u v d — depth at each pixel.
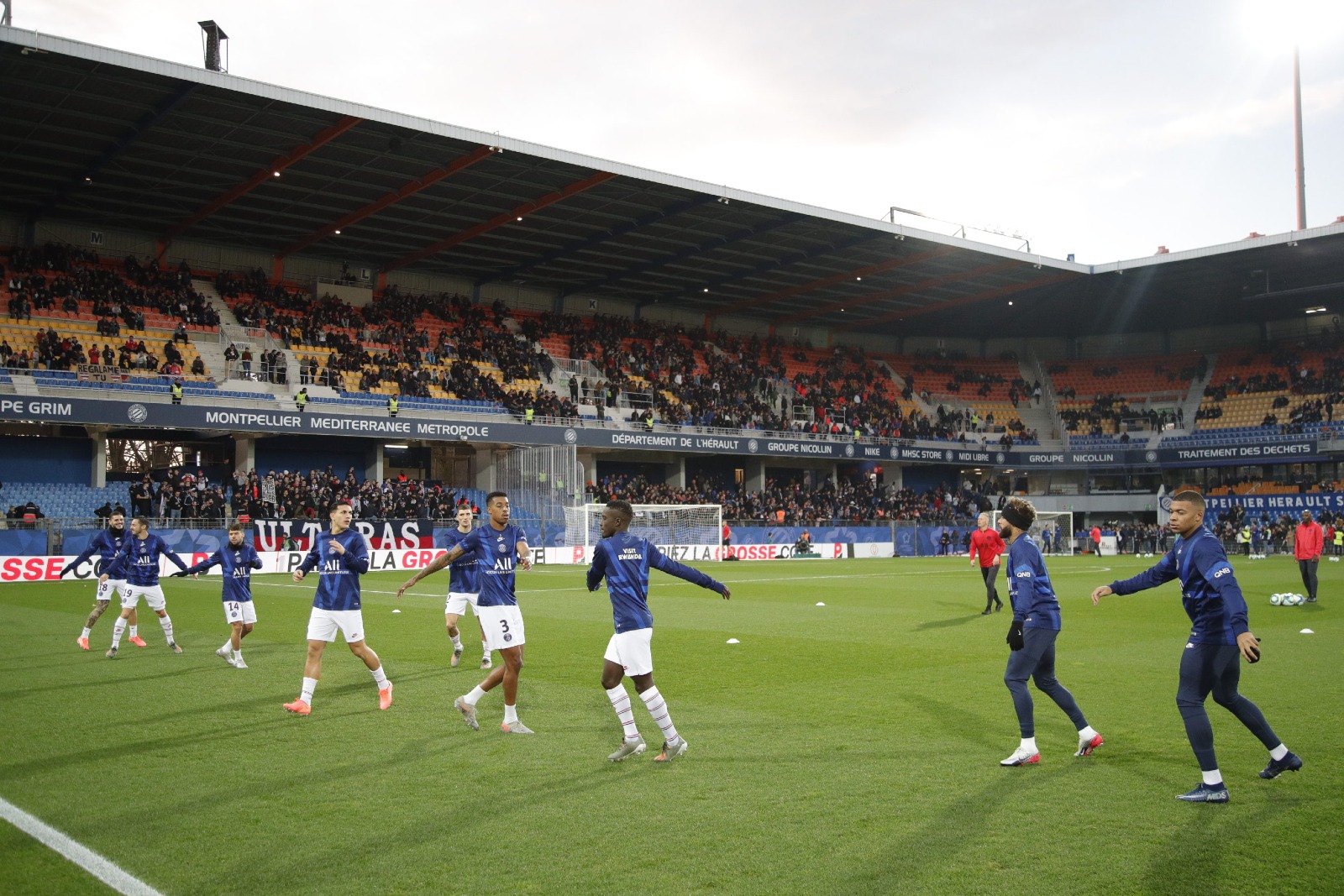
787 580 30.44
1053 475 60.44
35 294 37.00
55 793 6.49
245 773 7.00
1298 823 5.79
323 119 31.36
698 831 5.70
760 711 9.20
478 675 11.49
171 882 4.95
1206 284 52.97
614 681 7.37
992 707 9.38
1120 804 6.17
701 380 52.94
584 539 41.25
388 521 36.59
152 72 27.52
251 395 37.56
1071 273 50.81
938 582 29.48
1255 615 18.16
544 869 5.09
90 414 33.38
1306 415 53.53
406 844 5.48
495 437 41.81
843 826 5.77
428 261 47.53
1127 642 14.41
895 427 56.00
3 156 33.88
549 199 38.91
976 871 5.05
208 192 37.50
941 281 52.28
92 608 20.27
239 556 12.27
